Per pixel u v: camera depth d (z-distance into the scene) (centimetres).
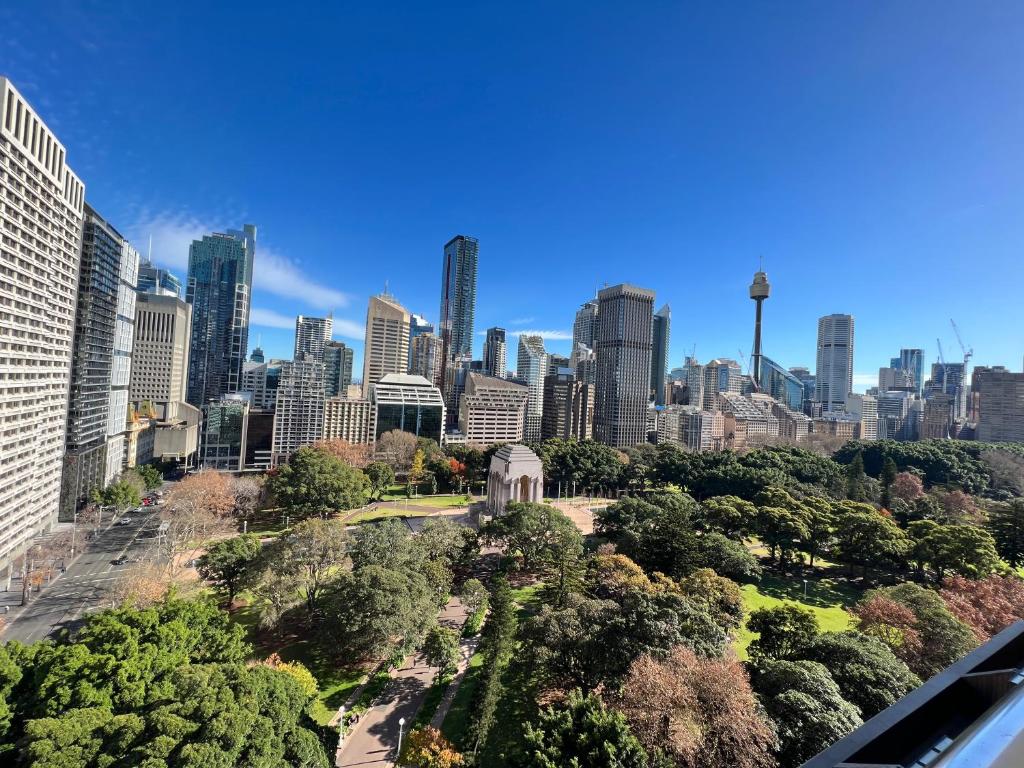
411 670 6088
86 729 3491
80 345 11781
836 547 9719
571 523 9531
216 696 3641
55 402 10544
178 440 19750
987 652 721
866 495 14025
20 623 7350
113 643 4516
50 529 10381
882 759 587
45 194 9662
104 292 12950
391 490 15800
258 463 17638
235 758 3219
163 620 5097
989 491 15688
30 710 3909
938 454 16675
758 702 3969
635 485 16350
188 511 9844
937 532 8888
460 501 14675
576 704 3697
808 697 3950
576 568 7756
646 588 6450
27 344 9212
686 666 4078
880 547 8825
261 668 4166
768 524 9862
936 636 5428
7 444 8581
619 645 4694
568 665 4912
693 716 3672
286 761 3528
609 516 10431
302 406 18275
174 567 8506
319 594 7069
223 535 10856
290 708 3950
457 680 5869
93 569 9312
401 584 6066
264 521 12412
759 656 5181
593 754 3269
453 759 4200
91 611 7450
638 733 3647
